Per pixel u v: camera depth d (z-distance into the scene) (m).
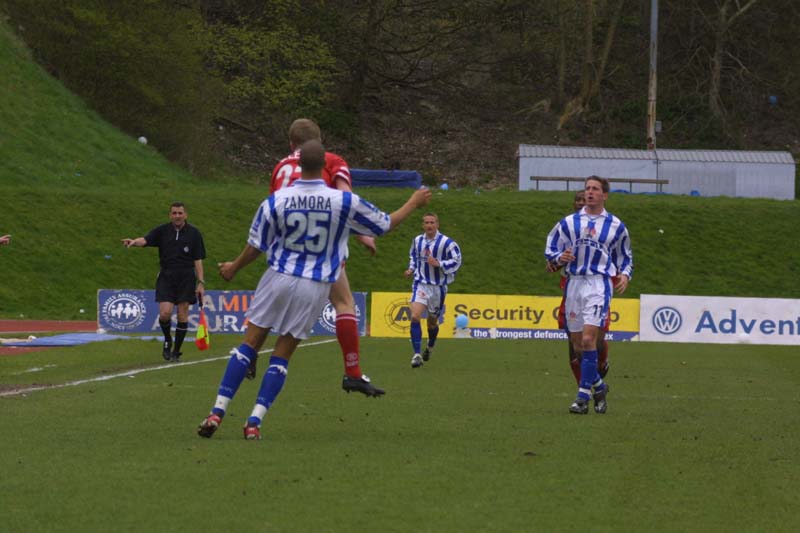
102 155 146.00
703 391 42.53
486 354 64.62
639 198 146.12
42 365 48.75
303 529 16.50
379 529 16.56
